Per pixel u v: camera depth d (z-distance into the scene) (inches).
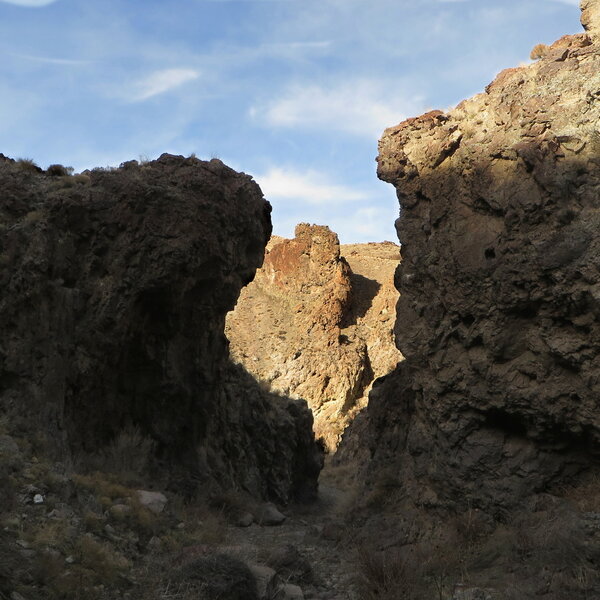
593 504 433.4
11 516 430.0
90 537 445.1
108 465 632.4
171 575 419.5
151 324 684.7
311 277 2158.0
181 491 689.0
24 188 665.0
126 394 688.4
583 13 531.5
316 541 593.0
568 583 372.8
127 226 658.2
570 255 437.7
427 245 549.6
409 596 414.9
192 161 710.5
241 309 2144.4
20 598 344.8
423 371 542.6
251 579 416.5
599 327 429.1
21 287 597.6
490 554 440.8
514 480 471.2
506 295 472.7
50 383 593.9
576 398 443.2
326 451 1776.6
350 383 1936.5
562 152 463.2
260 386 1047.6
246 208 736.3
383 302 2143.2
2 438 522.3
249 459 890.1
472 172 516.1
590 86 470.9
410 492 550.3
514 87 515.8
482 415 493.4
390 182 587.5
